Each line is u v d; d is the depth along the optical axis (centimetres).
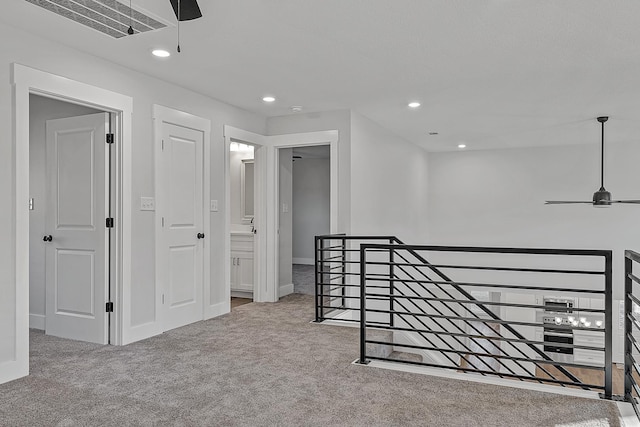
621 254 765
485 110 527
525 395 265
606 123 600
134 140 384
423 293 841
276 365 321
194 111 449
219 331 416
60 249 401
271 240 564
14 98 295
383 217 635
